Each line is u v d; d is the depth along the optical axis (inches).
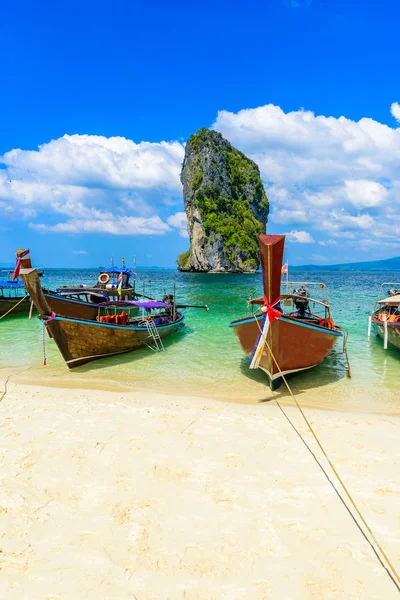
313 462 220.1
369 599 128.3
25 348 557.9
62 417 286.8
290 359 379.6
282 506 178.1
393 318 547.2
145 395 357.4
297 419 294.2
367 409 324.8
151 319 595.2
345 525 165.2
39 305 428.1
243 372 436.5
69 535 157.5
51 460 218.2
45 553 147.3
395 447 240.5
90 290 828.6
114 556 146.1
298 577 136.9
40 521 165.9
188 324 753.6
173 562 143.4
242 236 4532.5
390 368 452.8
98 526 163.0
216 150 4741.6
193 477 202.5
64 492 187.3
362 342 587.8
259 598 128.0
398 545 153.3
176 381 404.5
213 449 235.1
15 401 328.8
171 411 304.5
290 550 150.3
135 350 536.4
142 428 266.4
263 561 144.5
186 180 4913.9
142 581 134.3
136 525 163.8
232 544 153.3
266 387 385.4
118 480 198.2
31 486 191.9
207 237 4532.5
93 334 467.2
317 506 178.1
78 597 127.2
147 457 223.0
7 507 175.0
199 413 300.8
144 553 147.8
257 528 162.9
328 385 391.9
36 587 131.0
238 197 4933.6
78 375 426.9
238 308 1028.5
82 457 221.9
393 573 138.8
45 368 455.2
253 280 2824.8
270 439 251.3
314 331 388.5
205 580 135.3
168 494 186.9
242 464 216.8
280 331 361.7
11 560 143.3
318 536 158.2
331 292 1630.2
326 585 133.6
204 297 1396.4
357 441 249.6
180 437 251.8
